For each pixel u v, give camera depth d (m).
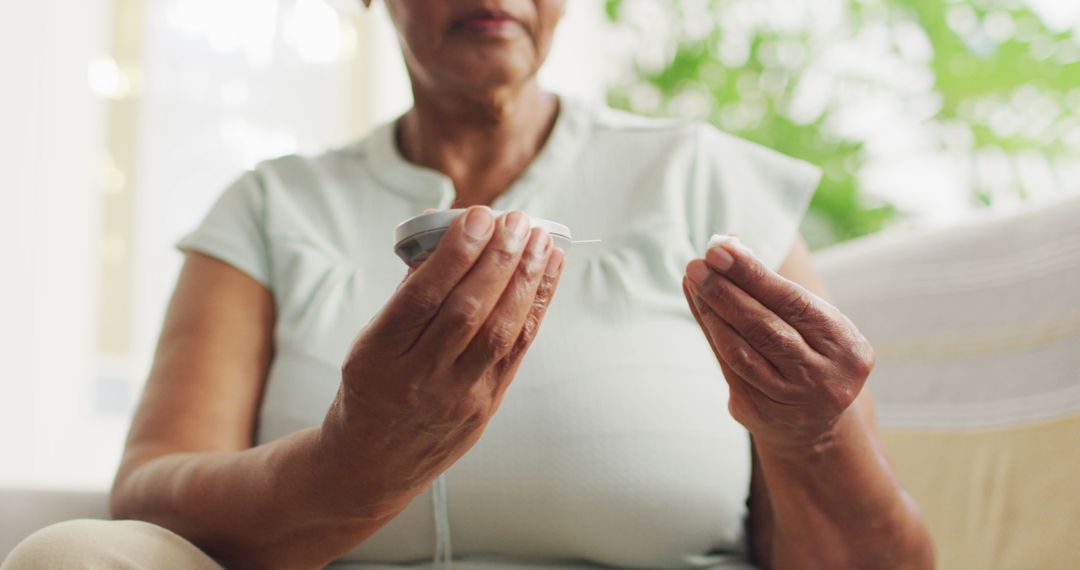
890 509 0.81
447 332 0.64
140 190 2.29
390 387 0.66
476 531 0.90
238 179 1.06
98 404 2.25
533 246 0.66
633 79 2.51
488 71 0.95
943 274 1.14
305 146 2.42
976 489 1.02
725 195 0.99
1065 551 0.92
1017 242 1.07
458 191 1.02
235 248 1.00
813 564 0.83
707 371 0.93
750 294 0.71
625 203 0.99
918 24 2.14
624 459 0.88
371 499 0.73
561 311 0.93
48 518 0.94
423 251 0.68
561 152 1.01
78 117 2.20
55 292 2.15
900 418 1.13
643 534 0.89
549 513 0.88
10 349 2.07
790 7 2.33
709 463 0.90
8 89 2.07
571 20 2.42
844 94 2.25
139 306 2.28
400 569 0.91
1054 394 0.98
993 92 2.03
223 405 0.94
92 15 2.23
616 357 0.91
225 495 0.79
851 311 1.23
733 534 0.93
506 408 0.89
